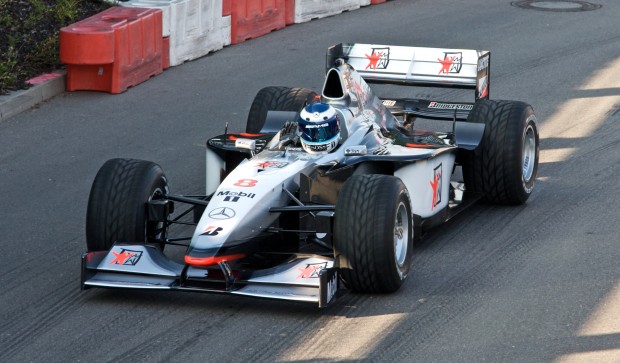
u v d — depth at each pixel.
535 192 39.56
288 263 28.03
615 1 83.88
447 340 26.30
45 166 43.12
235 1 65.94
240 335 26.64
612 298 29.02
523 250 33.19
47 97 53.47
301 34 70.19
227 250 27.38
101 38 53.16
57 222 36.59
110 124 49.34
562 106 53.06
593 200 38.38
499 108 37.16
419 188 32.34
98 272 28.58
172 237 34.81
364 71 41.00
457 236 34.66
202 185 40.62
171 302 29.00
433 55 40.34
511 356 25.33
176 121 49.91
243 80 57.81
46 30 59.41
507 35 70.56
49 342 26.44
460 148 35.94
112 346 26.08
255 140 33.03
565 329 26.94
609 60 63.47
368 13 78.12
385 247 27.86
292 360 25.14
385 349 25.75
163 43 59.69
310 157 30.81
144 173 30.23
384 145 33.09
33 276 31.34
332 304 28.64
